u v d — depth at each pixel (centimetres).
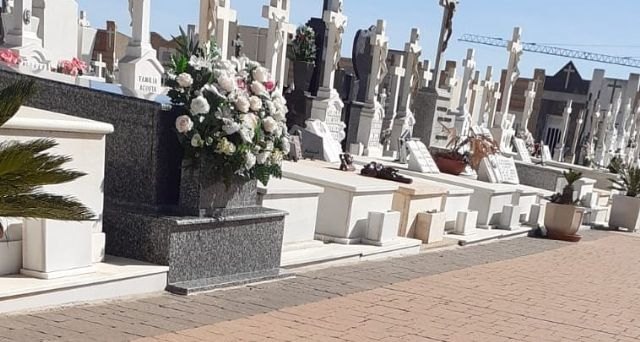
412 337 479
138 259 505
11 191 314
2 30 1470
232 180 536
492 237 1055
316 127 1198
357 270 692
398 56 1764
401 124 1675
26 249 427
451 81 2428
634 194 1503
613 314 632
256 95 544
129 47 1090
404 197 860
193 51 543
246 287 552
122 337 390
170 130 522
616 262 990
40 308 414
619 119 4106
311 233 721
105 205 525
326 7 1448
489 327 534
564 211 1185
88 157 454
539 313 602
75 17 1383
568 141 5028
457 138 1337
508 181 1270
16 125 399
